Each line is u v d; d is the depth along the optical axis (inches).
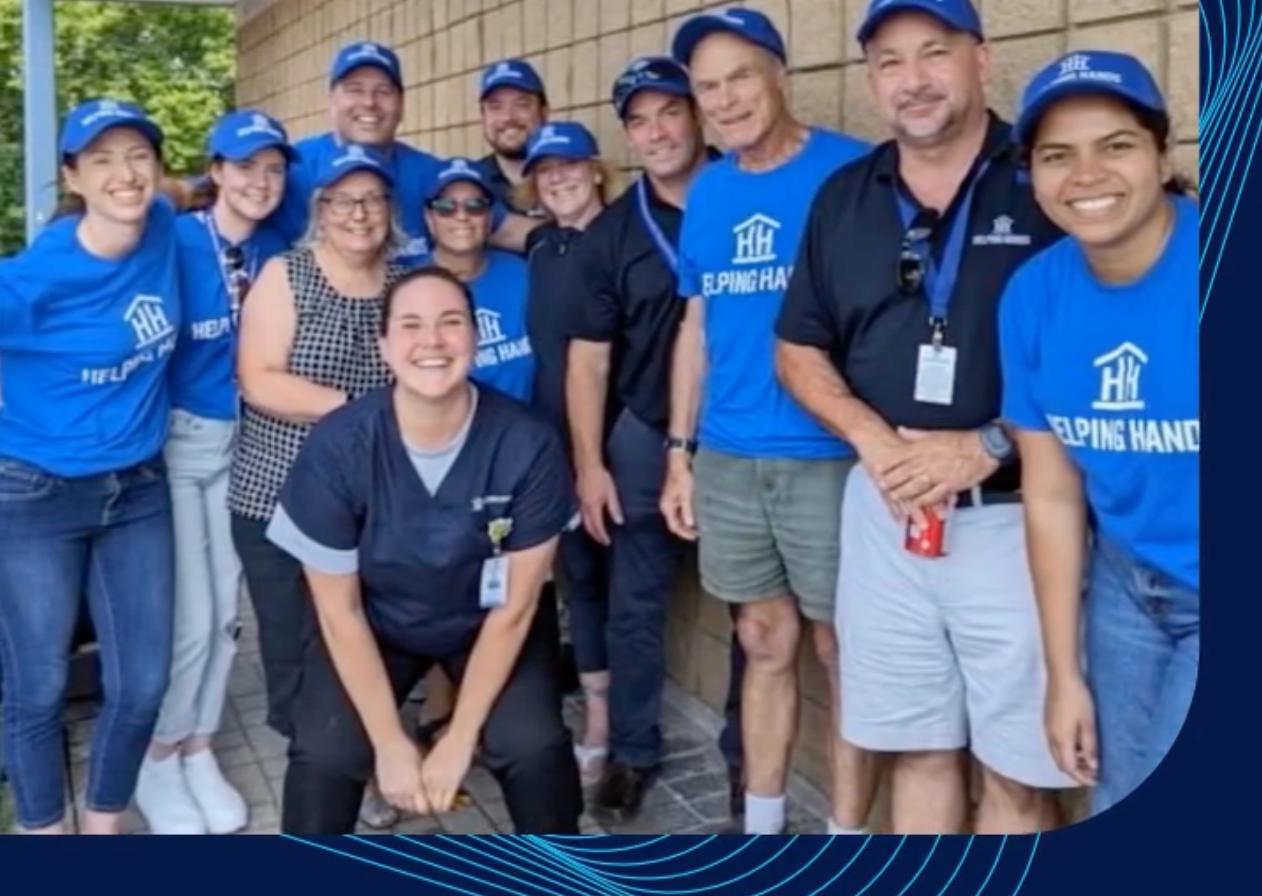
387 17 248.2
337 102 128.8
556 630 97.0
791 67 116.8
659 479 113.7
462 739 90.0
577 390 114.5
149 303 94.4
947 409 78.7
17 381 91.4
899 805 87.4
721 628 135.0
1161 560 68.2
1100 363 67.9
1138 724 70.7
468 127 205.5
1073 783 78.5
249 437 105.0
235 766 125.7
